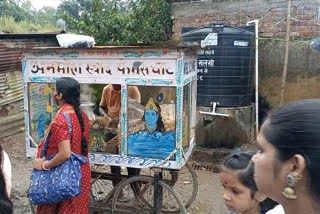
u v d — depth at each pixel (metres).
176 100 2.73
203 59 5.02
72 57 2.95
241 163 1.65
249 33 5.06
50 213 2.59
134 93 2.96
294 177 0.71
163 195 3.55
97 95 3.33
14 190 4.20
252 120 5.41
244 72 5.09
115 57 2.84
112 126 3.13
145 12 6.53
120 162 2.98
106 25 6.60
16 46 6.19
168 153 2.84
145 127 2.88
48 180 2.46
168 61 2.71
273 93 5.72
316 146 0.68
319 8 5.20
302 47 5.43
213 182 4.43
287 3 5.47
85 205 2.76
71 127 2.49
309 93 5.48
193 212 3.66
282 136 0.72
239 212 1.69
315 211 0.72
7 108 6.49
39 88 3.12
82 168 2.71
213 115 5.05
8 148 5.98
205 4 6.08
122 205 3.34
